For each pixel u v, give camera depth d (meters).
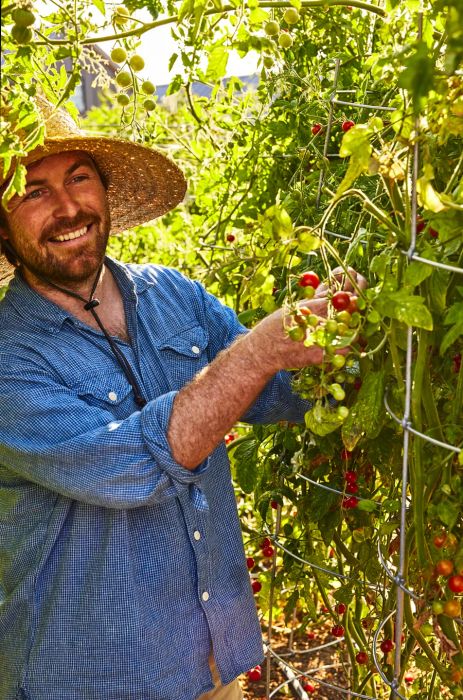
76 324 1.80
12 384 1.71
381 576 2.04
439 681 2.06
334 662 3.12
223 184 2.89
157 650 1.74
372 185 1.86
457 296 1.43
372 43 2.13
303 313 1.34
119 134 2.03
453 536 1.43
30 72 1.56
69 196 1.80
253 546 3.30
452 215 1.27
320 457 2.03
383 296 1.25
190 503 1.77
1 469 1.82
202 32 1.63
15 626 1.78
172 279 2.02
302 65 2.34
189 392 1.56
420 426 1.38
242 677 3.13
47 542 1.75
